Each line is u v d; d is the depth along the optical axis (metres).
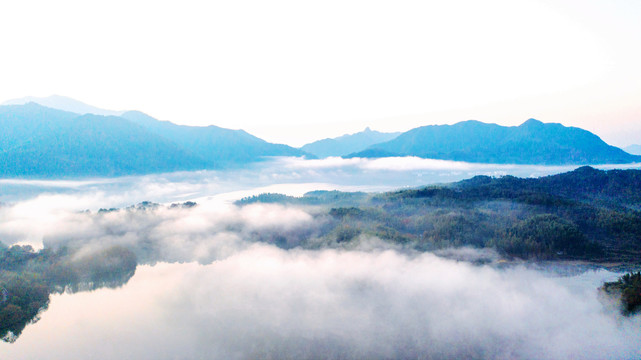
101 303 185.25
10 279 169.88
